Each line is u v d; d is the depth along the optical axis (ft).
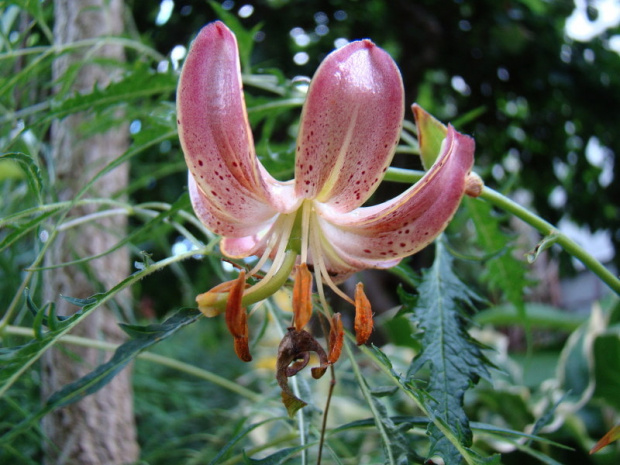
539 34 1.97
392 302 2.02
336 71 0.38
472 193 0.43
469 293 0.53
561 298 4.00
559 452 1.20
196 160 0.39
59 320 0.38
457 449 0.40
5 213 0.82
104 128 0.70
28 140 0.77
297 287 0.42
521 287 0.68
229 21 0.64
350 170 0.40
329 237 0.47
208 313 0.39
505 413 1.28
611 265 2.60
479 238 0.67
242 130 0.39
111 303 0.67
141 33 1.57
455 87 2.11
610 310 1.40
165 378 1.41
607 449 1.18
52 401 0.37
